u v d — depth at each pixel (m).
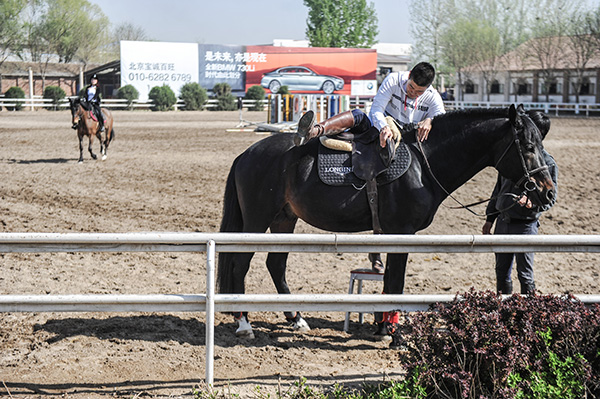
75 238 4.21
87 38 68.81
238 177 5.53
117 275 7.28
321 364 4.90
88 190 13.23
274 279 5.86
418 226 5.28
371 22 70.25
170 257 8.23
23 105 44.50
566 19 48.12
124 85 49.91
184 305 4.35
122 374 4.64
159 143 22.83
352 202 5.19
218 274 5.43
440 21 55.03
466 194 13.50
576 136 25.98
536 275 7.56
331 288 6.97
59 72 60.09
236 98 48.81
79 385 4.44
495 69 52.28
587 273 7.68
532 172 4.98
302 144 5.14
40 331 5.45
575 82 47.31
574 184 14.57
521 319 4.11
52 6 63.22
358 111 5.46
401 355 4.22
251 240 4.32
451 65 55.31
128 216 10.72
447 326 4.11
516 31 52.88
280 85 52.12
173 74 51.03
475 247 4.49
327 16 69.12
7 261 7.79
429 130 5.24
